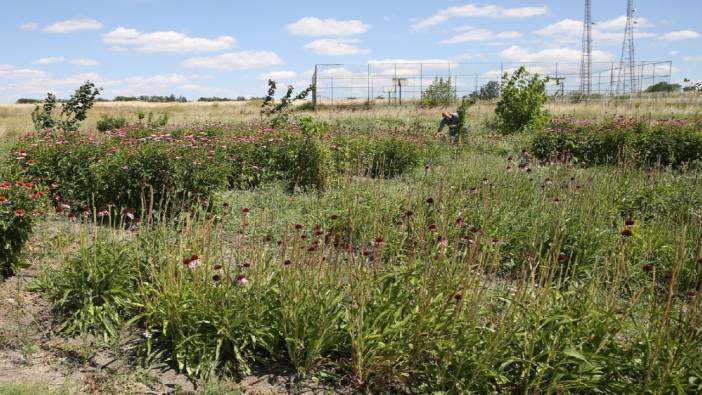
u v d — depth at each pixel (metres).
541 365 3.17
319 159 9.99
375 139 12.91
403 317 3.76
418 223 5.94
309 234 6.43
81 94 14.27
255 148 10.30
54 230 6.29
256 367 3.75
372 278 3.91
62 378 3.56
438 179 9.62
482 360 3.23
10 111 44.16
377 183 8.59
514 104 19.61
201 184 7.58
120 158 7.81
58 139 10.19
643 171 9.69
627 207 7.76
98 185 7.75
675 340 3.07
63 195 8.17
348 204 7.30
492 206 6.60
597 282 3.82
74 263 4.62
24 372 3.60
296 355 3.71
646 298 4.71
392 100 44.69
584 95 43.00
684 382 2.99
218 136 11.77
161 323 4.01
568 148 14.73
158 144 8.23
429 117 27.62
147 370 3.66
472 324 3.42
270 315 3.92
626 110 27.95
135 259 4.68
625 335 3.60
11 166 8.36
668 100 34.75
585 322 3.41
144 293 4.11
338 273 3.97
